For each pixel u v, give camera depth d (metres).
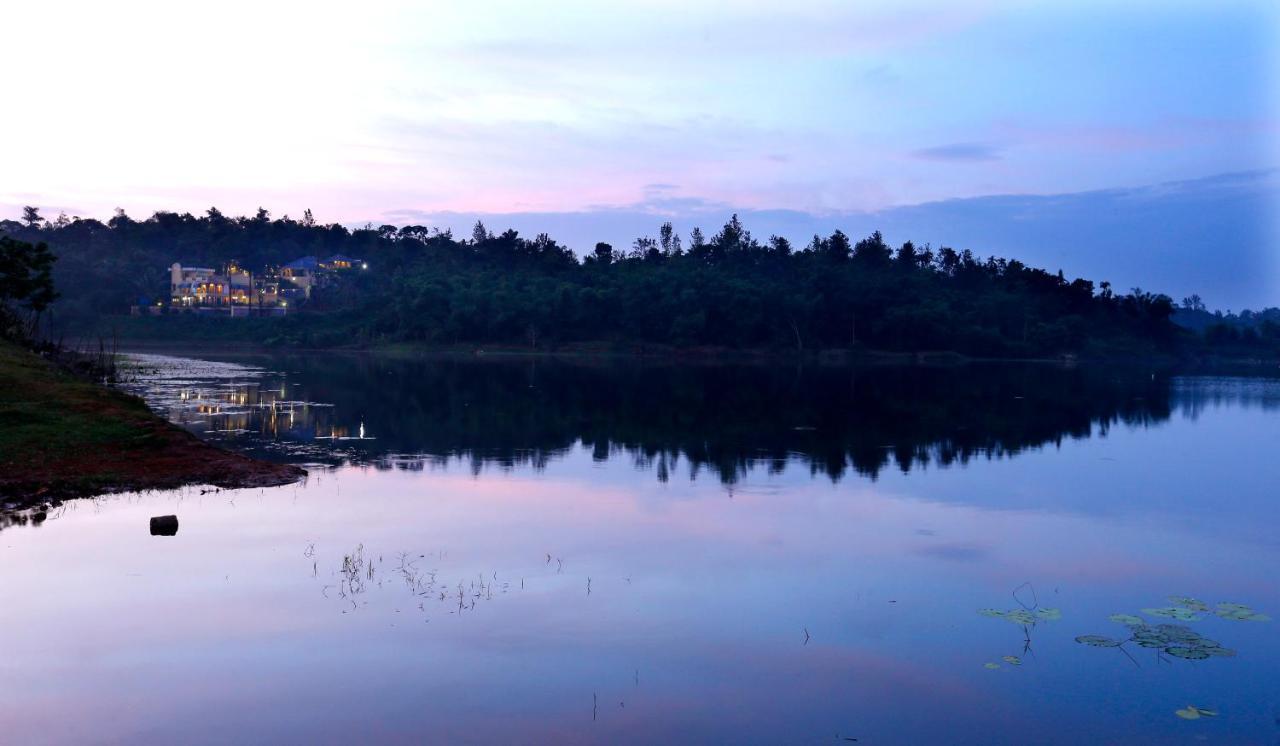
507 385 57.41
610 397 49.06
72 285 132.50
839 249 149.88
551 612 12.33
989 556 15.88
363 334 123.56
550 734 8.78
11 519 16.67
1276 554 16.25
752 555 15.63
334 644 10.95
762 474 24.16
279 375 63.94
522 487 21.61
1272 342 149.50
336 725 8.87
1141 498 21.47
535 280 137.12
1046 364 117.12
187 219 196.88
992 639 11.67
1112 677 10.46
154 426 24.08
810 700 9.72
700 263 147.38
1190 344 147.75
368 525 17.11
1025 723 9.27
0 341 36.59
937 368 95.94
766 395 52.25
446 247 162.75
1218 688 10.17
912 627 12.07
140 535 15.79
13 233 175.25
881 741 8.82
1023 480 23.83
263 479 21.23
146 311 136.38
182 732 8.66
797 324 124.56
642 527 17.59
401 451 27.30
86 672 10.00
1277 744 8.84
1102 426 37.81
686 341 120.94
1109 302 150.38
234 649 10.73
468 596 12.91
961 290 145.50
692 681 10.15
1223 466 26.70
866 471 24.91
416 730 8.80
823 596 13.37
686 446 29.42
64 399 25.75
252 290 147.00
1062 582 14.31
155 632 11.20
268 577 13.54
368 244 188.75
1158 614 12.78
